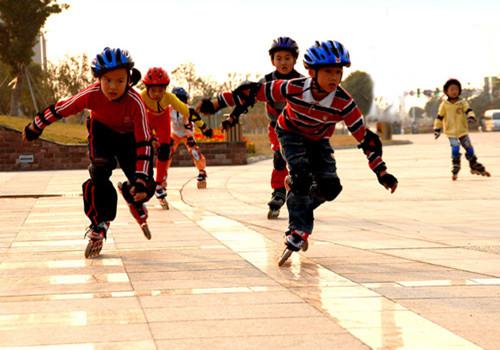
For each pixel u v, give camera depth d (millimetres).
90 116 6984
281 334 4227
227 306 4887
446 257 6648
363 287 5426
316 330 4305
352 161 22781
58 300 5086
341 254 6836
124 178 16703
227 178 16797
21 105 50812
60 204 11469
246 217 9719
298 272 6012
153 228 8734
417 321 4473
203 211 10453
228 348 3973
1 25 37500
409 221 9219
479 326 4355
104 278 5844
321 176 6539
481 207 10641
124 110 6730
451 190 13008
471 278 5695
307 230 6320
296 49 9266
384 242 7543
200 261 6551
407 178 15508
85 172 20016
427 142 40312
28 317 4633
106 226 6832
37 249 7285
